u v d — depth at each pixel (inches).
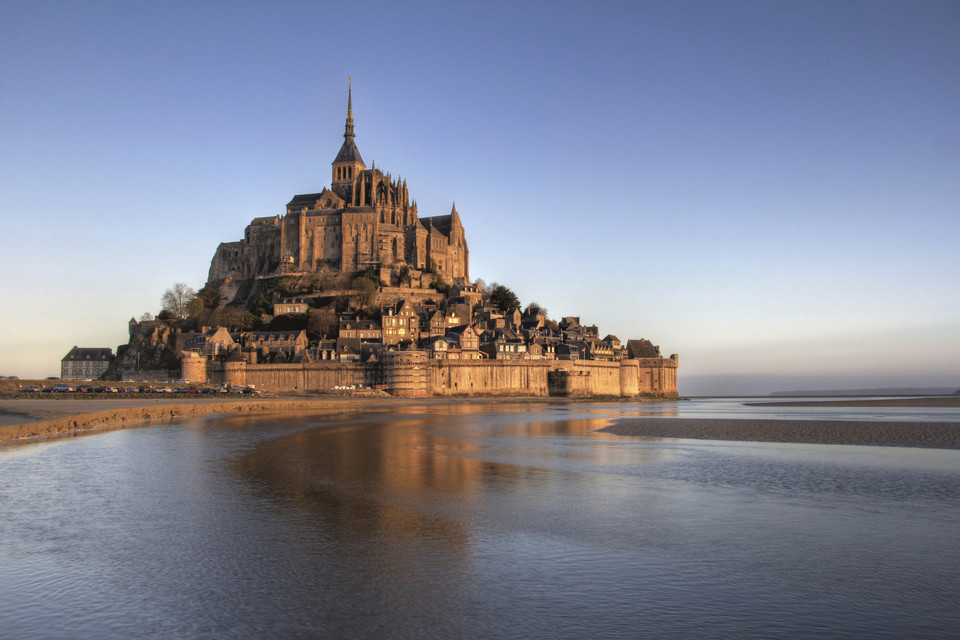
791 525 1213.1
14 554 1026.7
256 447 2380.7
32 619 789.9
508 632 757.9
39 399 4881.9
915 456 2133.4
